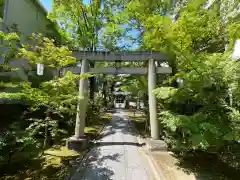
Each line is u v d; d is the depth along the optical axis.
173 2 10.55
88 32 13.16
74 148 8.09
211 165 6.28
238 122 4.85
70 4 11.92
